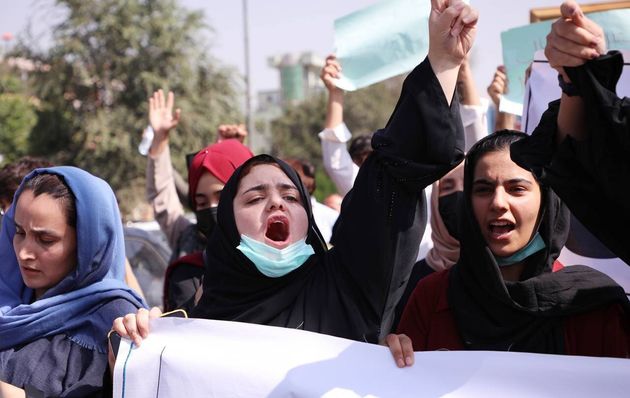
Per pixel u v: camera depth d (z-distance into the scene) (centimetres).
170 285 350
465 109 371
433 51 204
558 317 228
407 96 208
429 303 249
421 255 393
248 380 215
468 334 233
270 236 229
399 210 213
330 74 414
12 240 271
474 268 234
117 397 225
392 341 214
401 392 209
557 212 237
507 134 241
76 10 1948
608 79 177
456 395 208
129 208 1956
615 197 184
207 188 369
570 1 170
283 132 3491
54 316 249
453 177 334
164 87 1933
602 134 180
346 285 222
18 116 2233
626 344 226
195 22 1986
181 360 222
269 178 231
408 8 319
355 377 211
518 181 231
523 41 361
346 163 418
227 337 222
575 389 207
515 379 209
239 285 231
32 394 232
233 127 469
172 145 1919
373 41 320
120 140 1914
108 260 260
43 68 1994
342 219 226
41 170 259
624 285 271
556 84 294
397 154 207
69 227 253
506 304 229
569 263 278
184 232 421
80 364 245
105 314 252
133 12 1939
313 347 215
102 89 1986
